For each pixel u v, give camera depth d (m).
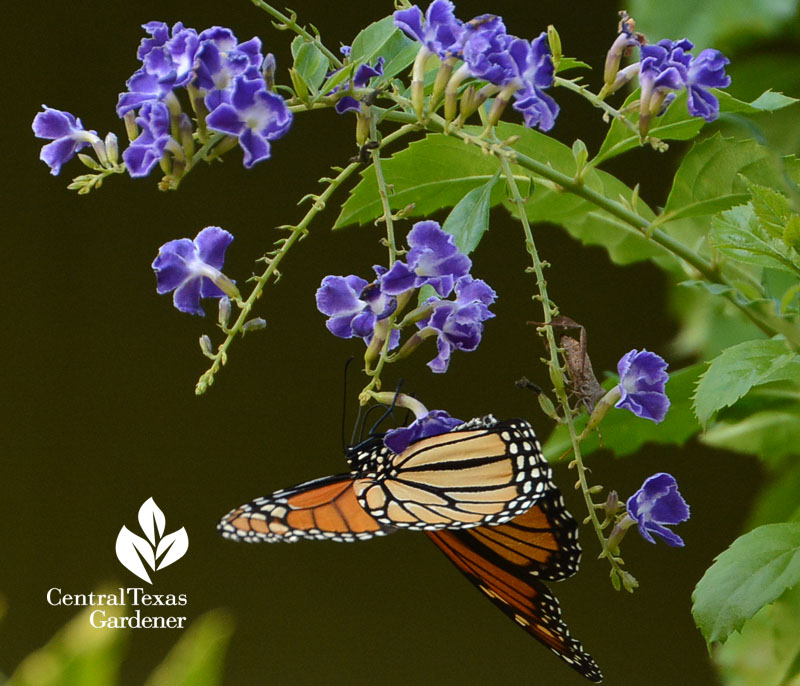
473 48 1.84
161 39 1.84
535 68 1.84
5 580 3.09
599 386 1.85
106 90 3.00
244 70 1.83
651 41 1.92
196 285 1.85
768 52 1.92
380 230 3.05
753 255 1.87
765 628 1.90
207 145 1.84
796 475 1.91
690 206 1.88
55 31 3.01
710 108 1.86
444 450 1.85
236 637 3.08
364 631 3.12
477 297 1.84
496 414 2.96
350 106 1.85
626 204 1.89
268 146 1.83
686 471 2.93
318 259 3.11
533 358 2.96
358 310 1.84
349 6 2.77
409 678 3.10
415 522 1.85
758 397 1.90
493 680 3.09
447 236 1.83
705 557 2.95
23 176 3.13
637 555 3.03
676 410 1.90
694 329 1.94
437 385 3.00
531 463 1.84
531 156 1.90
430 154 1.89
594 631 3.02
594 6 2.50
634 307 2.90
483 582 1.87
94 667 1.75
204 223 3.12
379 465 1.85
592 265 2.94
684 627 2.97
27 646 3.04
